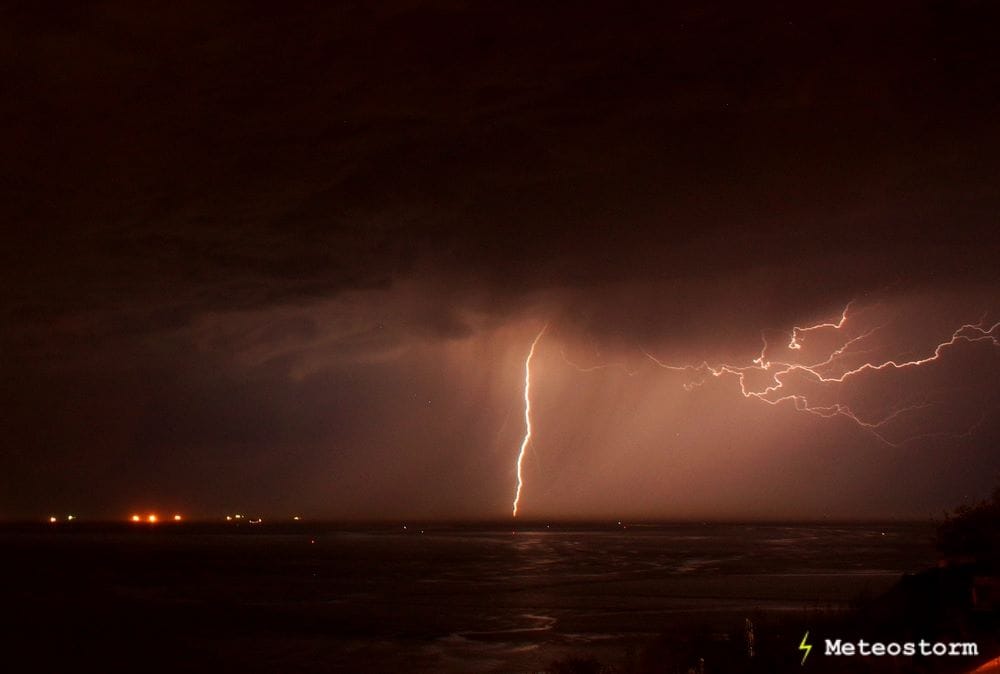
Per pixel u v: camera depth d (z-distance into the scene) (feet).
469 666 68.39
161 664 72.38
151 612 109.40
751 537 367.25
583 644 77.41
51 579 163.73
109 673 68.74
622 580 146.72
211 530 638.53
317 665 70.95
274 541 384.68
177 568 193.36
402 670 67.51
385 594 130.82
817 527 564.71
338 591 136.56
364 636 86.89
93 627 95.81
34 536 472.03
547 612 102.94
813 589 118.32
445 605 113.91
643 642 77.46
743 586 126.21
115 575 173.58
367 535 479.41
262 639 85.76
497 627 91.35
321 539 411.34
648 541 335.67
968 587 35.99
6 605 118.93
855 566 165.37
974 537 39.68
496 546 309.22
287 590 139.23
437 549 287.48
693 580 142.31
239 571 183.52
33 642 85.10
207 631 91.71
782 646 37.47
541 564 197.67
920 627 34.30
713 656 40.42
